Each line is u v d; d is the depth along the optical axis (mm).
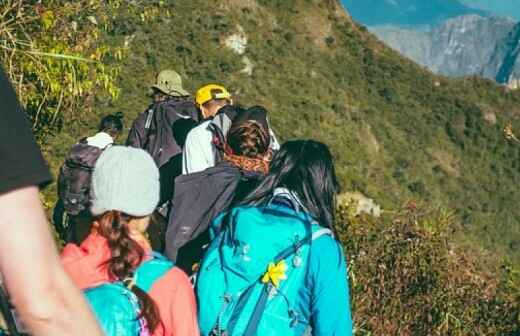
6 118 1190
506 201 103062
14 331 1310
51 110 6664
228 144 4430
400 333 6797
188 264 4293
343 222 7047
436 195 97250
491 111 111500
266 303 3395
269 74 91125
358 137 94188
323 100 94438
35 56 6109
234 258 3455
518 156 108562
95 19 6879
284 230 3457
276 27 100250
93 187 2771
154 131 6047
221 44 87438
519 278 7387
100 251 2711
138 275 2717
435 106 107750
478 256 7621
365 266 6906
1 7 6199
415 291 6926
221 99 5848
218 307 3426
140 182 2777
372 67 106688
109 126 6535
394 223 7133
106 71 6879
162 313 2715
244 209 3584
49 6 6551
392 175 93875
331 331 3459
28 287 1186
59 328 1210
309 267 3445
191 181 4328
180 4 84375
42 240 1201
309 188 3635
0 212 1174
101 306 2605
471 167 104312
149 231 4480
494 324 7086
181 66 79688
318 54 102938
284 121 86000
